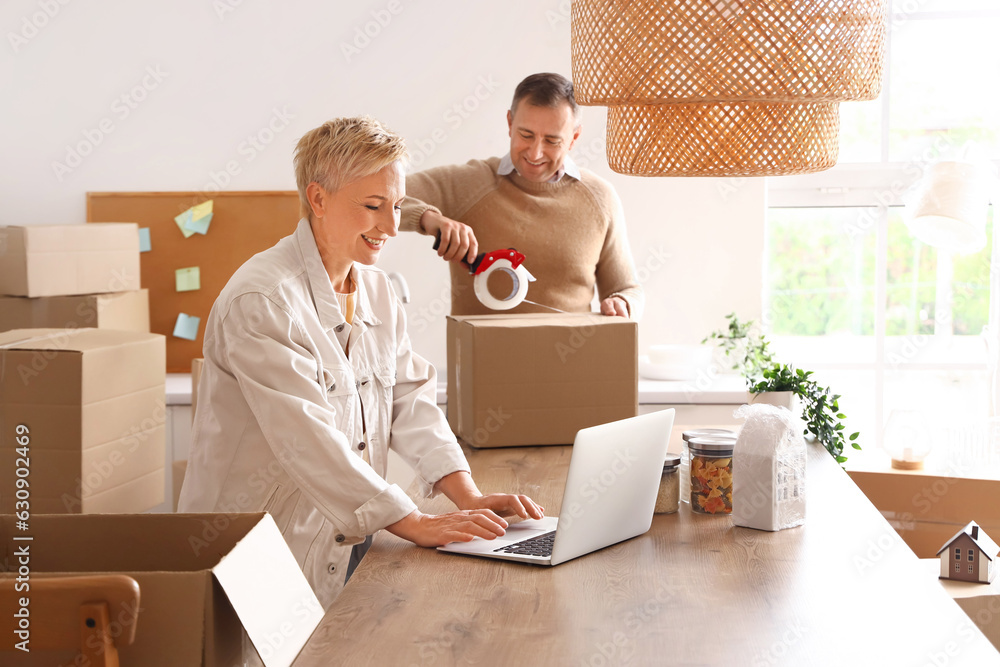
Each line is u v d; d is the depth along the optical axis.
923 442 2.39
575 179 2.52
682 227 3.32
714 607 1.14
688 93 1.34
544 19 3.29
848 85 1.36
